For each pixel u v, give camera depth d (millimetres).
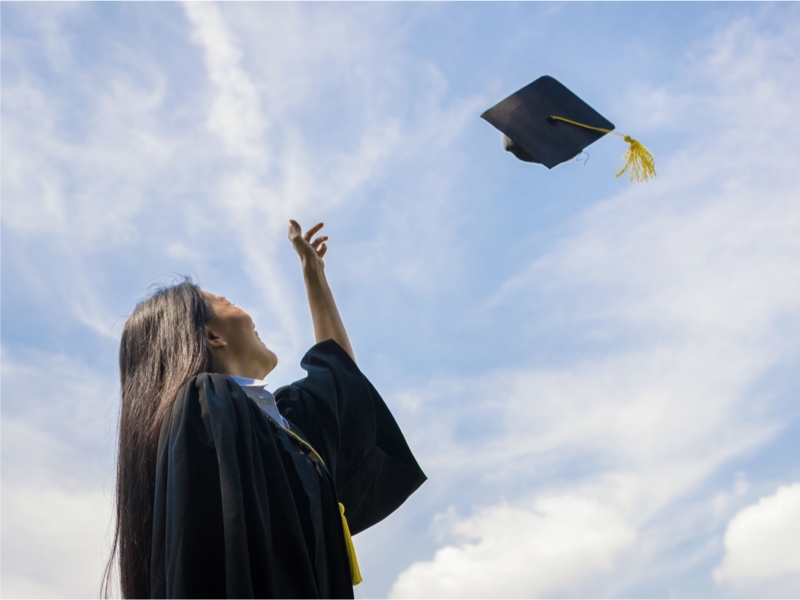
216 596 2584
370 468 4004
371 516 3990
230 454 2779
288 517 2879
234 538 2545
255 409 3156
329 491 3209
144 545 3068
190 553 2633
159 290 3855
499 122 5156
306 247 4793
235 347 3814
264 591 2562
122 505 3164
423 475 4078
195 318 3688
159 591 2670
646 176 4891
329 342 4277
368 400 4090
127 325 3707
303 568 2781
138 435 3240
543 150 5066
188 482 2770
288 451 3236
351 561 3250
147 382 3416
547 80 5254
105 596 3039
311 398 3893
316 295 4668
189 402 3016
